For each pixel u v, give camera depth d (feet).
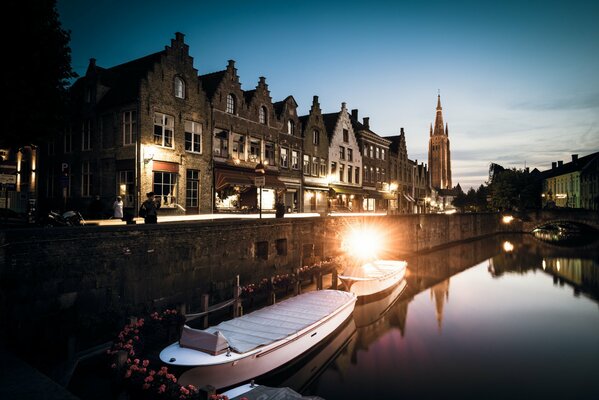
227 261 53.11
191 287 47.14
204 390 23.35
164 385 24.59
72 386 29.25
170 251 44.34
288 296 58.49
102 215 70.33
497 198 259.60
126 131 68.08
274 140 99.50
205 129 79.05
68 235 34.40
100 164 72.18
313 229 75.05
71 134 78.89
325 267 65.21
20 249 31.32
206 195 79.00
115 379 26.35
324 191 122.21
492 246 162.71
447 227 160.66
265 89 96.27
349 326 53.42
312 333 40.81
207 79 88.28
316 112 119.24
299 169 110.11
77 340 34.65
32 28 35.88
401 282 82.99
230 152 85.10
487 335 53.67
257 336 36.45
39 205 85.46
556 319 62.18
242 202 89.35
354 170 142.20
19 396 19.33
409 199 188.85
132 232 40.01
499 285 88.48
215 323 46.65
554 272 106.01
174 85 72.74
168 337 37.04
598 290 84.64
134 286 40.19
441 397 35.81
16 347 30.81
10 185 57.82
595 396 36.27
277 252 65.87
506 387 38.04
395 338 51.70
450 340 51.31
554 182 304.91
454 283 89.76
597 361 44.83
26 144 41.01
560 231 252.01
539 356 46.29
